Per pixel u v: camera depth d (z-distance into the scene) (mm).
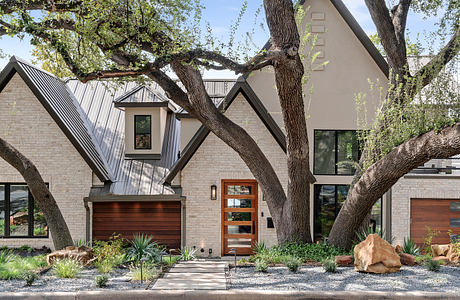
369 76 17078
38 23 10422
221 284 8945
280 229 12891
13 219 16141
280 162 16328
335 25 17188
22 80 16172
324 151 17094
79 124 17266
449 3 11586
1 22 10227
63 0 10430
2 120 16156
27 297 8055
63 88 18844
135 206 16422
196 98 12039
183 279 9492
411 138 10891
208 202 16312
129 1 10398
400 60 12711
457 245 11562
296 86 11133
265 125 16344
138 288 8664
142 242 12211
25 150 16188
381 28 12539
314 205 16953
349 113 17094
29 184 12836
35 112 16188
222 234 16406
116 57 11328
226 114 16359
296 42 10531
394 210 16719
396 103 12203
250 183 16516
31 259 12016
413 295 7949
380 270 9859
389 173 11125
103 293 8133
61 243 13086
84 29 10297
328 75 17156
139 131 17609
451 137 9633
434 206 16797
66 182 16172
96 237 16312
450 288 8547
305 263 11305
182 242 16234
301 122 11797
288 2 10289
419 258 11555
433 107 10359
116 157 17453
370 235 10328
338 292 8055
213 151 16375
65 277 9766
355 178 12797
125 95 17453
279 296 8070
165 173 16922
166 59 9852
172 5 10305
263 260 10922
